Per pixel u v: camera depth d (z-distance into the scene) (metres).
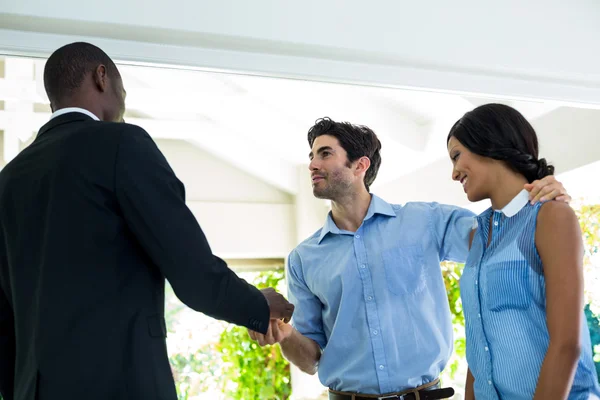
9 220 1.46
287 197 7.50
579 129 3.85
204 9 2.45
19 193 1.46
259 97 6.05
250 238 7.21
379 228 2.38
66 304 1.34
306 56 2.66
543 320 1.53
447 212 2.33
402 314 2.25
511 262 1.56
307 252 2.44
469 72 2.87
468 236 2.21
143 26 2.37
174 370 7.19
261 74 2.62
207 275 1.38
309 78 2.68
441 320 2.30
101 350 1.33
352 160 2.38
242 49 2.57
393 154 5.66
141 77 6.16
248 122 6.02
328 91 5.20
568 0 3.01
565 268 1.45
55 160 1.43
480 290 1.64
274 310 1.63
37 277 1.38
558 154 4.03
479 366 1.64
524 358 1.53
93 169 1.39
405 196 5.62
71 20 2.28
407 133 5.21
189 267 1.36
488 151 1.67
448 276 5.63
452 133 1.78
